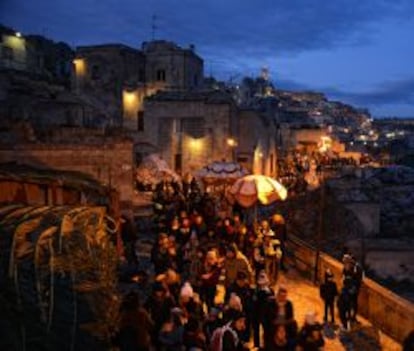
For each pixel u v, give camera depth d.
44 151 19.09
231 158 36.28
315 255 17.97
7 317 6.02
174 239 14.45
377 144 142.50
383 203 35.59
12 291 6.35
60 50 62.62
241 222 17.92
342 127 153.25
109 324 6.88
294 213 28.62
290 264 19.64
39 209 8.85
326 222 28.42
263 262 15.10
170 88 53.47
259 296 11.34
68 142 19.66
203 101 36.59
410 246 26.61
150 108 37.44
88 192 14.91
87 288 6.91
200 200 19.72
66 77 60.12
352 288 13.70
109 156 20.12
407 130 183.38
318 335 9.61
